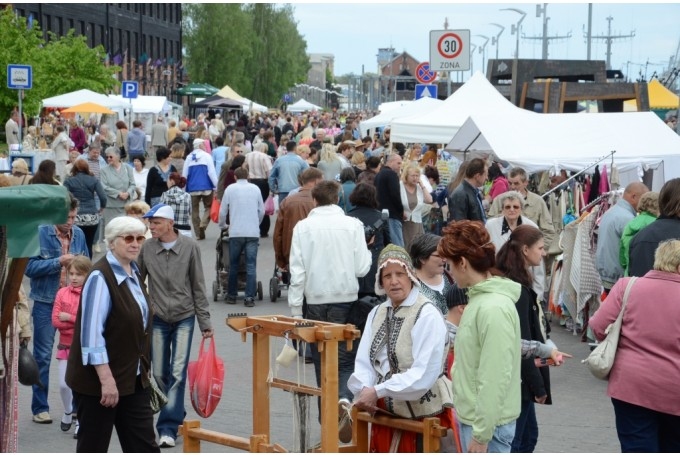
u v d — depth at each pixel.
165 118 54.66
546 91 27.67
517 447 7.38
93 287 7.34
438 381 6.71
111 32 77.25
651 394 6.93
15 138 35.38
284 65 108.69
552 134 16.38
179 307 9.35
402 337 6.64
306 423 6.94
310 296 9.81
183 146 24.53
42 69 45.22
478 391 5.89
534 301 7.29
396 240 15.77
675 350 6.94
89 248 17.75
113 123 50.81
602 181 15.77
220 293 17.22
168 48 93.06
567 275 13.67
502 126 16.45
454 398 6.05
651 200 11.20
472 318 5.98
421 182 16.59
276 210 24.94
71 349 7.45
